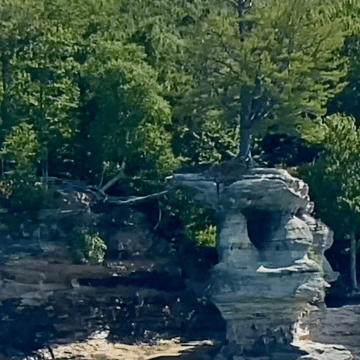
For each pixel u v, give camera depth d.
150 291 169.12
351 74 184.25
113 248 169.25
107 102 167.12
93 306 167.00
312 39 155.88
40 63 170.75
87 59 173.12
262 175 146.75
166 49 176.75
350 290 172.38
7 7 175.75
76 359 161.25
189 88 161.88
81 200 168.38
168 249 171.88
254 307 148.38
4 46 174.12
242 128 154.12
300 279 147.88
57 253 165.38
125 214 171.62
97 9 182.00
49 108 168.88
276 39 154.62
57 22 177.25
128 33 180.25
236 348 151.25
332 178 173.25
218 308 152.00
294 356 149.88
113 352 162.88
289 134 160.88
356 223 173.38
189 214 169.12
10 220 166.12
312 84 159.12
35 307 164.62
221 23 157.00
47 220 166.88
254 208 148.25
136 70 167.50
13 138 165.25
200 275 170.75
